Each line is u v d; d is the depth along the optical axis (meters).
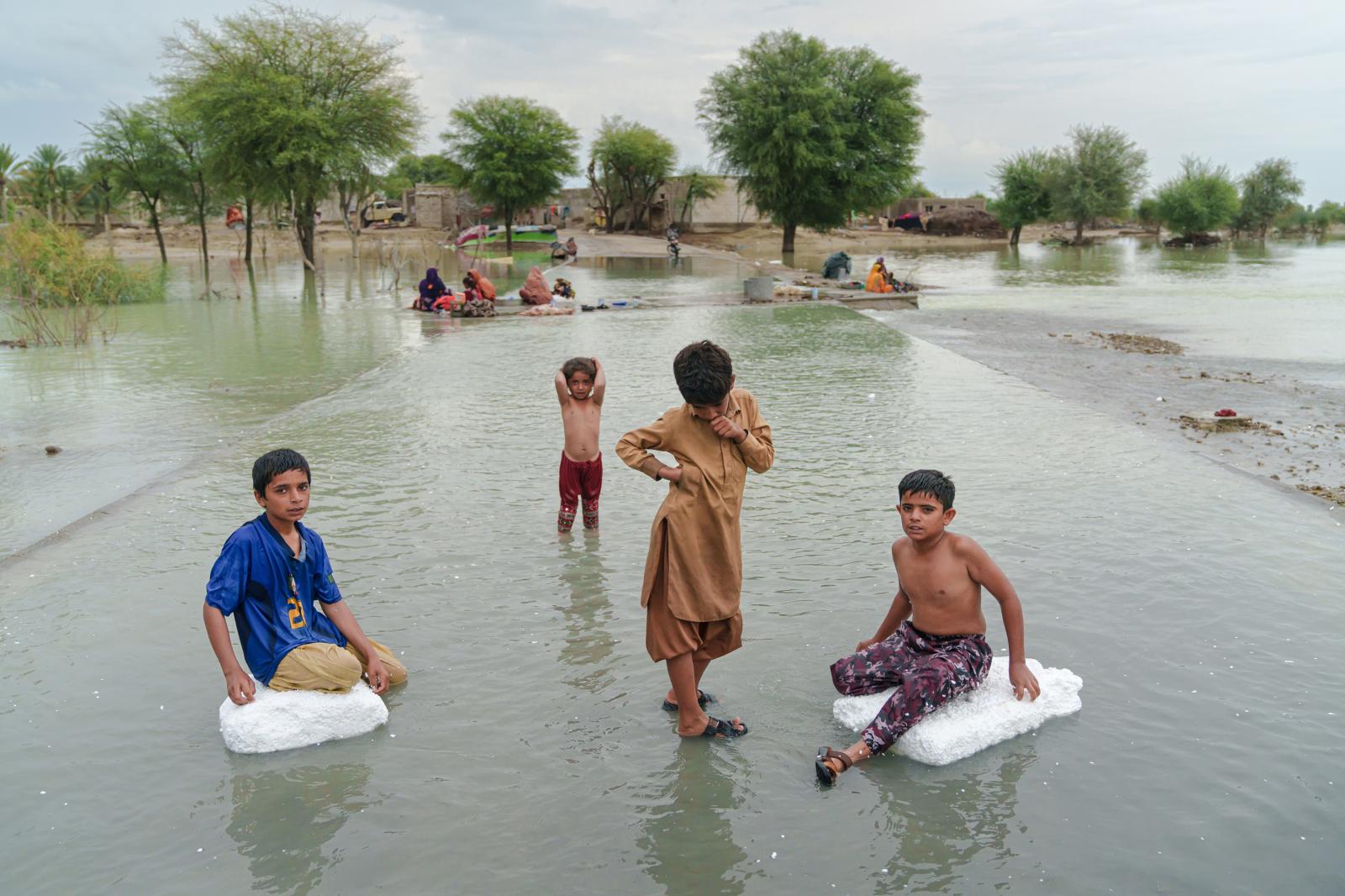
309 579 4.44
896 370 13.55
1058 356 15.79
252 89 35.75
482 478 8.09
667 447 4.11
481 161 57.78
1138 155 66.69
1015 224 69.69
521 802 3.69
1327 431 10.05
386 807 3.67
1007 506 7.11
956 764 3.90
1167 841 3.38
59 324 19.73
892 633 4.50
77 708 4.43
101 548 6.47
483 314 21.75
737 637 4.25
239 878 3.26
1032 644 4.88
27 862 3.35
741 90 48.31
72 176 64.81
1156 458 8.52
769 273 37.53
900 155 49.41
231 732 4.04
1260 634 4.97
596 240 70.19
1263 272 39.75
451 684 4.63
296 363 14.82
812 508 7.18
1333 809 3.55
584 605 5.54
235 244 62.66
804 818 3.56
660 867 3.30
